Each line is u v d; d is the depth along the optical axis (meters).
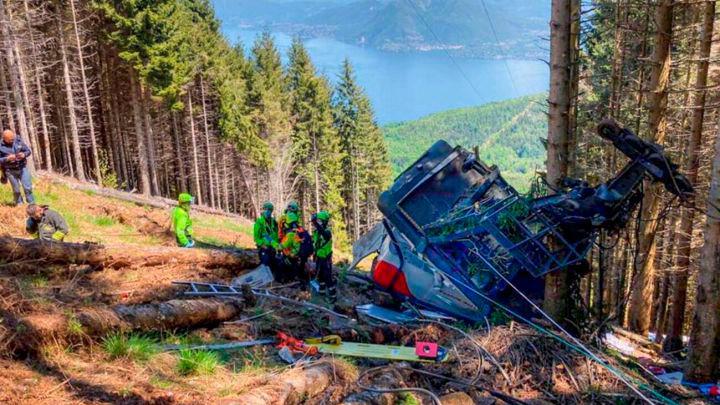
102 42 37.06
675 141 18.39
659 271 16.22
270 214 10.34
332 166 56.94
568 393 6.48
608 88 19.14
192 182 50.38
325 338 7.16
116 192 27.55
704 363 7.35
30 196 12.31
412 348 7.23
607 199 7.56
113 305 6.77
